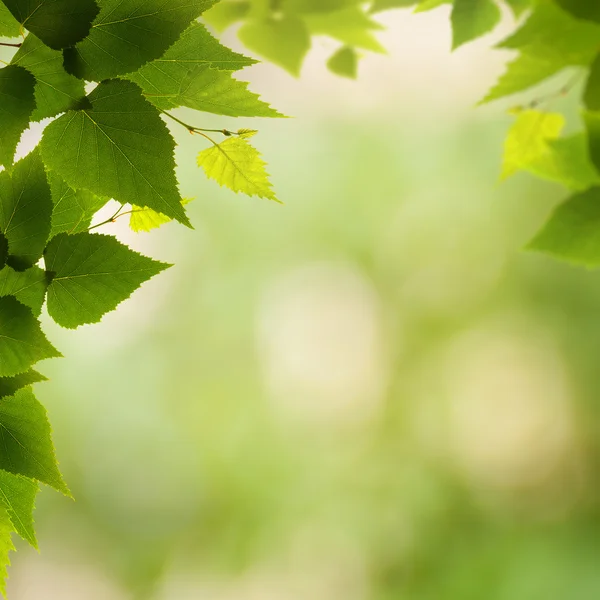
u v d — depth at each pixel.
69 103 1.58
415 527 9.16
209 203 8.97
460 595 8.67
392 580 9.14
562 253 1.74
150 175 1.58
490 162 8.82
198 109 1.60
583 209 1.73
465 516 9.30
